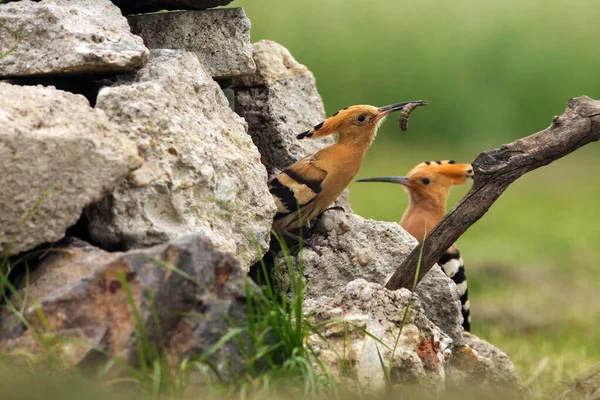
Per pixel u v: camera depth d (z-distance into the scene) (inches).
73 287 310.8
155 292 306.0
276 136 501.4
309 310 370.3
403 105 488.7
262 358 320.5
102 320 306.7
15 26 389.4
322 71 1510.8
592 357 574.2
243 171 396.5
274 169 505.4
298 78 518.0
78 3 402.6
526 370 522.3
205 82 413.1
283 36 1524.4
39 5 389.7
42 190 327.0
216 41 454.6
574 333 645.3
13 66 386.9
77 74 389.7
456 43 1582.2
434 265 450.6
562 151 395.9
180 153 373.1
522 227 1096.8
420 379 351.6
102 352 302.0
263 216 402.0
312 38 1535.4
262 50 512.1
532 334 652.7
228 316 316.8
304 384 313.3
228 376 311.4
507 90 1542.8
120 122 369.7
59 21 386.3
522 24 1625.2
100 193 335.3
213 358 312.7
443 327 444.5
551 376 504.1
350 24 1576.0
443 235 406.6
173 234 357.7
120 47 387.5
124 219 355.9
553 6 1668.3
